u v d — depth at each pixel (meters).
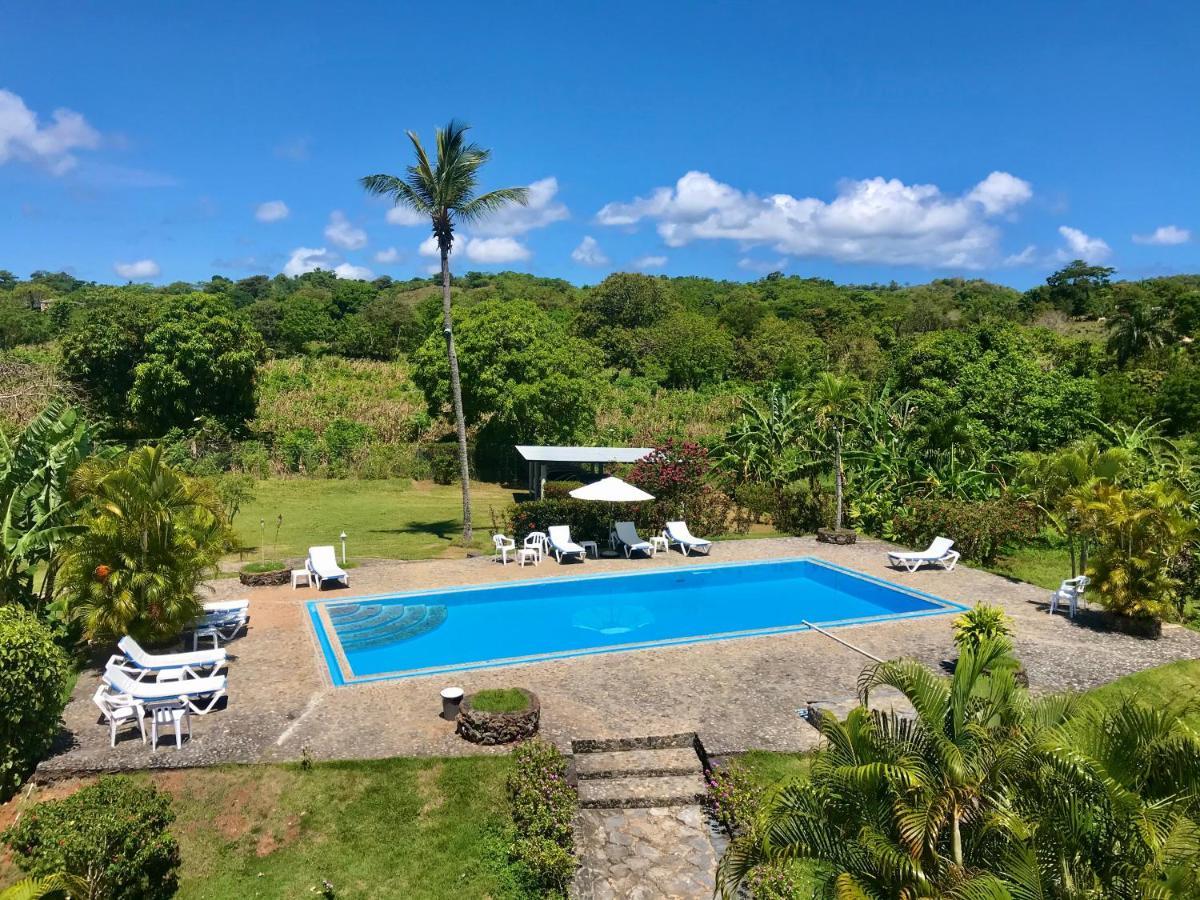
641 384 59.22
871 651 13.65
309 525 25.00
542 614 16.38
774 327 75.12
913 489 24.34
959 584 18.17
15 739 9.01
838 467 22.86
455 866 8.11
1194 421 35.19
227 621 13.64
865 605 17.30
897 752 6.23
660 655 13.38
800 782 6.50
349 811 8.76
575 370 37.91
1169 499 14.54
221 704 11.02
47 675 9.15
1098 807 5.66
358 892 7.79
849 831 6.05
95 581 11.79
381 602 16.48
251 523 24.94
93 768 9.15
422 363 37.38
